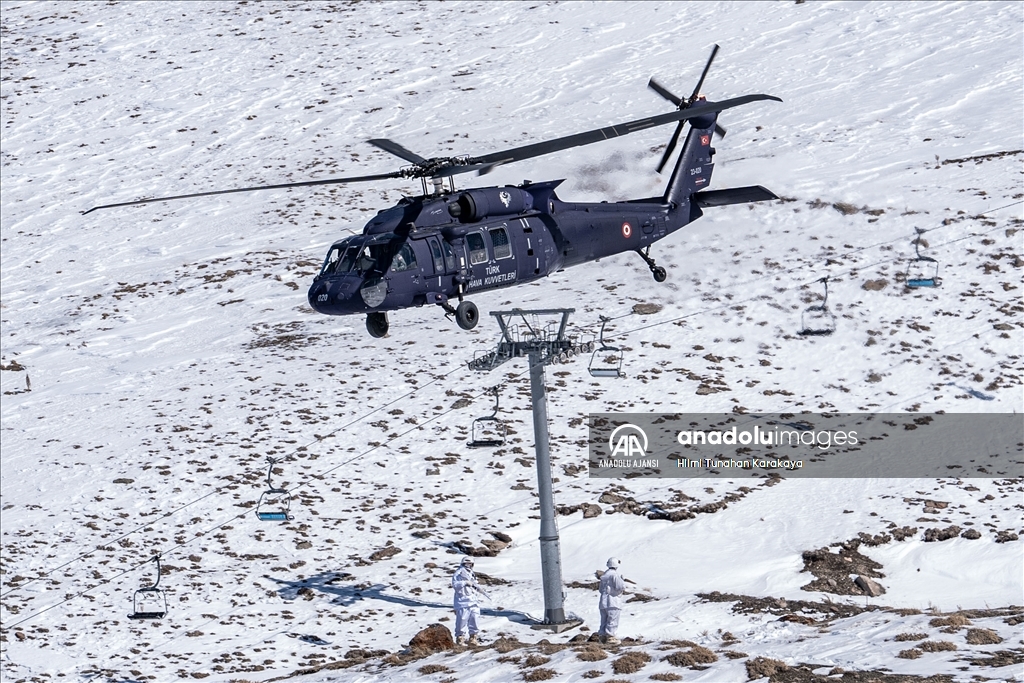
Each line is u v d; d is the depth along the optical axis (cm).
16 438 17500
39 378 19675
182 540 14188
